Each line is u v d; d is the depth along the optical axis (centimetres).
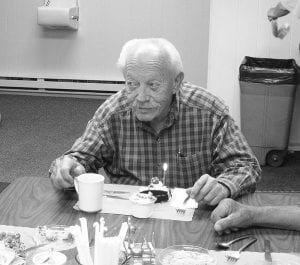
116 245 101
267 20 404
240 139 178
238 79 414
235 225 130
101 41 635
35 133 491
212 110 178
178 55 162
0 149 437
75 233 107
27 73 655
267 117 405
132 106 165
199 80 632
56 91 661
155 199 145
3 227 128
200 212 144
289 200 157
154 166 179
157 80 155
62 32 636
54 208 143
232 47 413
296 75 394
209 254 114
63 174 155
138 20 624
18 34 645
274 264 110
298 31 404
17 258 110
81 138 183
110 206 144
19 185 162
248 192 163
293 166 415
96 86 648
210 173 182
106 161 186
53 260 109
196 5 612
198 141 179
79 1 624
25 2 634
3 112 568
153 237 125
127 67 156
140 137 177
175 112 174
